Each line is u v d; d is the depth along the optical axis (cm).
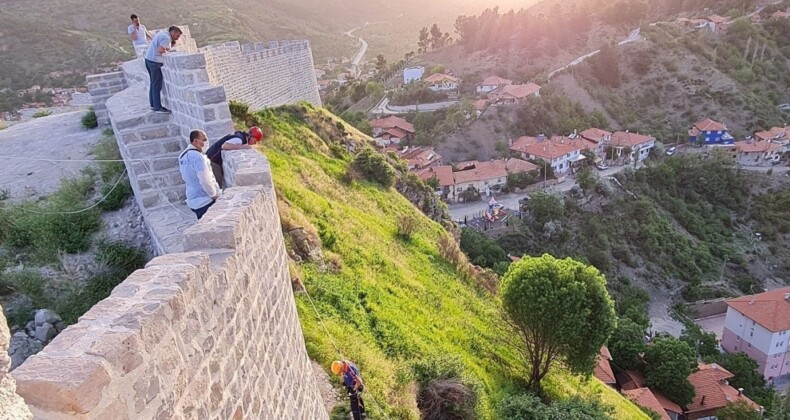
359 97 10019
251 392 454
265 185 638
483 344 1753
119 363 259
